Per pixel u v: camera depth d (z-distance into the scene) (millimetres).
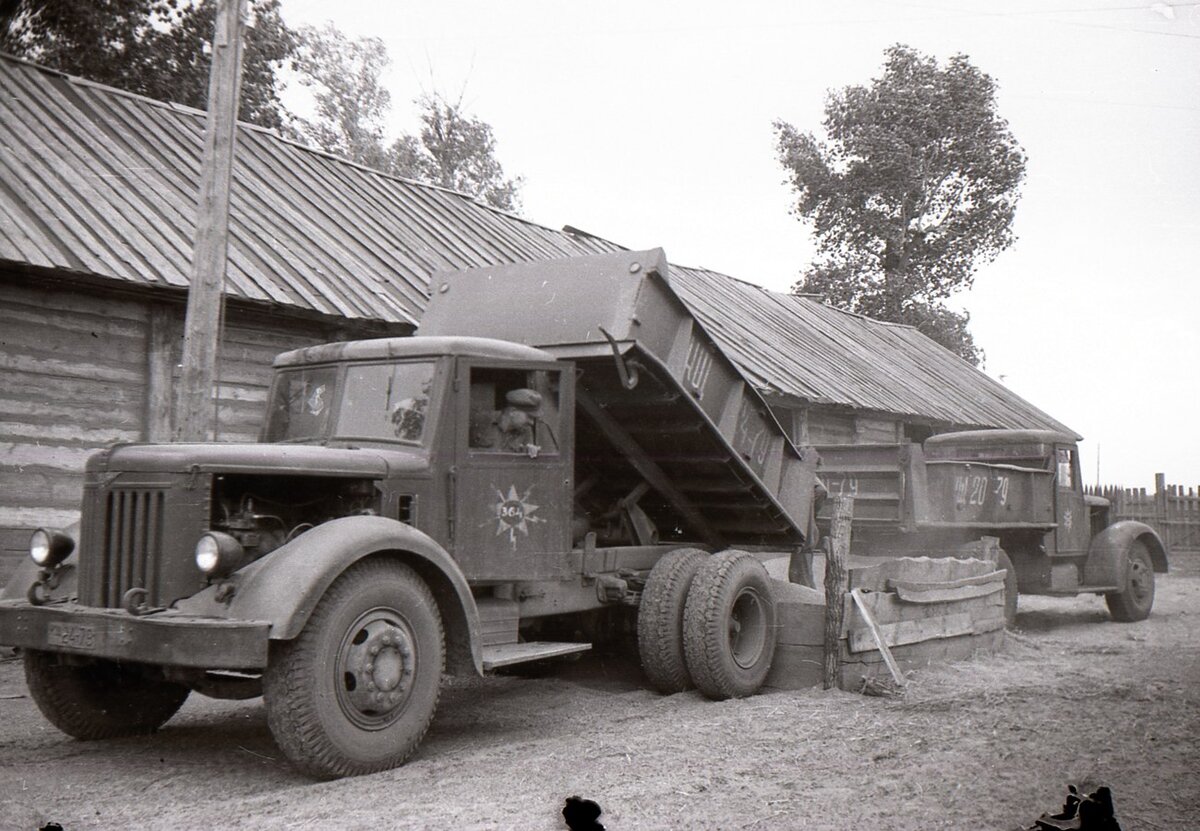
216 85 8297
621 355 6316
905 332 28172
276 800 4492
